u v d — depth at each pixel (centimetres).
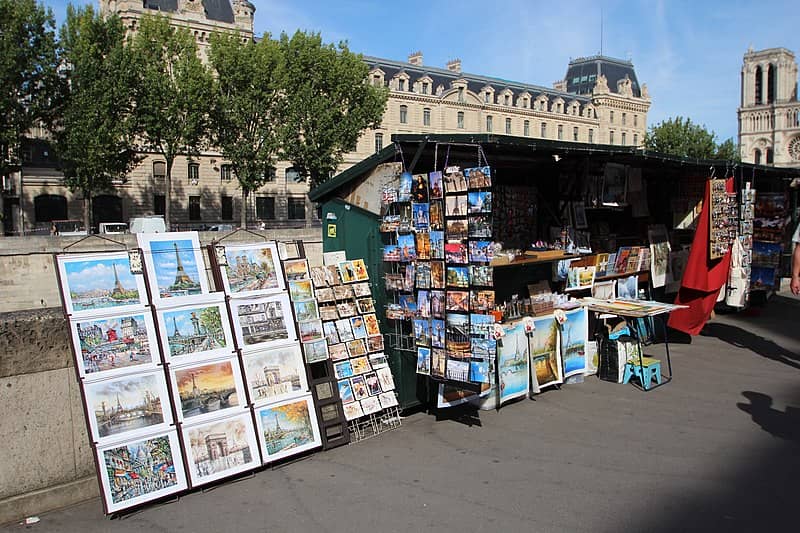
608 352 879
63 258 516
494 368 750
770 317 1331
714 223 989
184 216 4838
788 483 530
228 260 606
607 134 8606
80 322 505
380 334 721
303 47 3934
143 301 540
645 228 1184
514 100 7506
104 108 3281
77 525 475
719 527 457
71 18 3400
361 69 4122
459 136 651
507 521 473
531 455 607
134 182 4612
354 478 557
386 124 6266
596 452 611
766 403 758
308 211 4350
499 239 941
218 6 5303
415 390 746
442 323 662
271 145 3734
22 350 491
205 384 550
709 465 573
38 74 3297
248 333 591
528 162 922
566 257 901
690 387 833
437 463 590
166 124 3491
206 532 463
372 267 768
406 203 707
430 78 6625
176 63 3559
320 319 659
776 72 9825
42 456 502
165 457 514
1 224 3503
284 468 580
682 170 1168
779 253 1257
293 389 608
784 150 9812
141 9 4738
